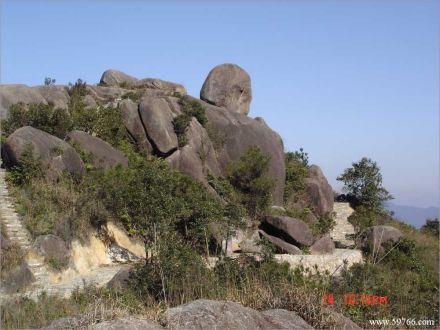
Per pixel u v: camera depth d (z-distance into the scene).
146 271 11.23
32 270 15.91
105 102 32.25
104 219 20.59
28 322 7.66
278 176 31.92
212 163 30.52
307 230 25.48
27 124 23.81
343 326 7.55
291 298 7.75
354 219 28.05
